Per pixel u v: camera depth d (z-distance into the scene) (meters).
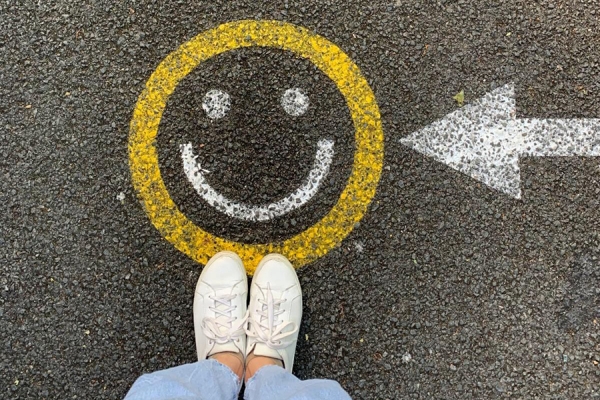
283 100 1.94
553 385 1.89
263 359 1.84
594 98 1.97
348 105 1.95
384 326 1.90
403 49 1.96
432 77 1.96
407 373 1.89
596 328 1.91
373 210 1.92
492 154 1.95
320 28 1.97
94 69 1.94
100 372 1.88
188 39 1.96
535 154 1.95
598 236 1.93
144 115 1.93
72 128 1.92
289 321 1.86
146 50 1.95
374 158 1.93
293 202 1.92
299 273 1.92
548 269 1.92
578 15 1.99
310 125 1.93
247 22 1.97
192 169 1.92
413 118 1.95
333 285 1.91
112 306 1.89
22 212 1.90
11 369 1.87
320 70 1.96
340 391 1.63
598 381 1.90
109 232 1.90
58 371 1.87
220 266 1.88
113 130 1.93
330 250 1.92
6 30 1.95
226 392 1.68
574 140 1.96
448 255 1.92
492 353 1.90
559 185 1.95
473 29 1.98
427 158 1.94
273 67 1.95
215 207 1.92
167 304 1.90
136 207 1.91
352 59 1.96
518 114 1.96
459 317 1.90
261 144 1.93
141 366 1.88
